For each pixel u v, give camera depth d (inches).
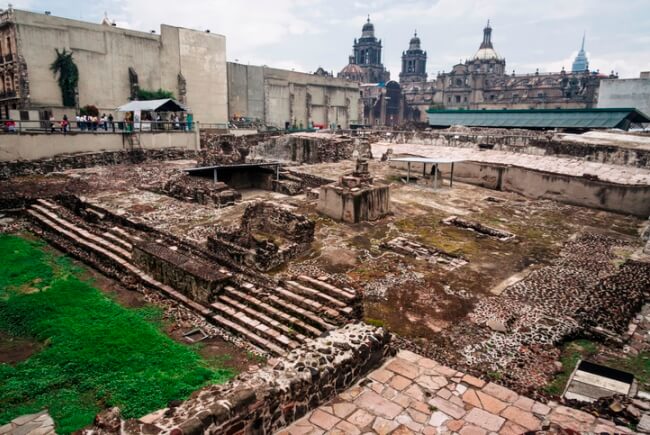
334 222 650.2
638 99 1758.1
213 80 1852.9
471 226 654.5
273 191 930.7
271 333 370.3
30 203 717.3
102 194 763.4
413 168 1047.6
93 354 338.3
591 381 294.7
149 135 1162.0
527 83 3496.6
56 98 1375.5
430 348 340.5
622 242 609.3
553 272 489.7
